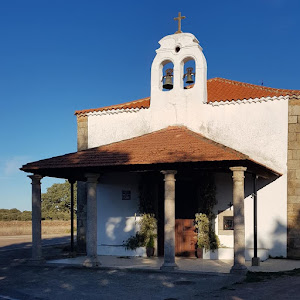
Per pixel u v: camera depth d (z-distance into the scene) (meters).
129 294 11.57
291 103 17.78
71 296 11.44
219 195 18.56
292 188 17.56
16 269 15.90
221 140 18.44
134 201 19.89
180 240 19.02
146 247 19.12
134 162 14.91
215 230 18.44
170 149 15.40
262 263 16.30
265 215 17.88
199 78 18.83
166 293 11.59
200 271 14.38
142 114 19.72
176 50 19.25
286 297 10.51
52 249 25.41
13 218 59.88
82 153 17.02
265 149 17.94
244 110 18.31
